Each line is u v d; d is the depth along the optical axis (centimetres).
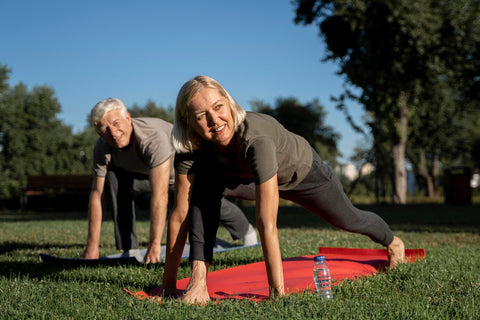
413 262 374
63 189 1928
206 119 245
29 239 708
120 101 420
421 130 2952
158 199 424
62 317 233
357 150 2883
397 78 2089
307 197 304
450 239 640
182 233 289
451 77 2211
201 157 276
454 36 2016
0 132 2836
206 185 281
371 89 2066
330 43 2117
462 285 292
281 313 227
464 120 2927
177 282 327
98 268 388
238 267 382
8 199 2034
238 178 292
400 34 1975
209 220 279
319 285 274
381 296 268
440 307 242
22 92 2930
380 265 379
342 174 3222
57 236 750
